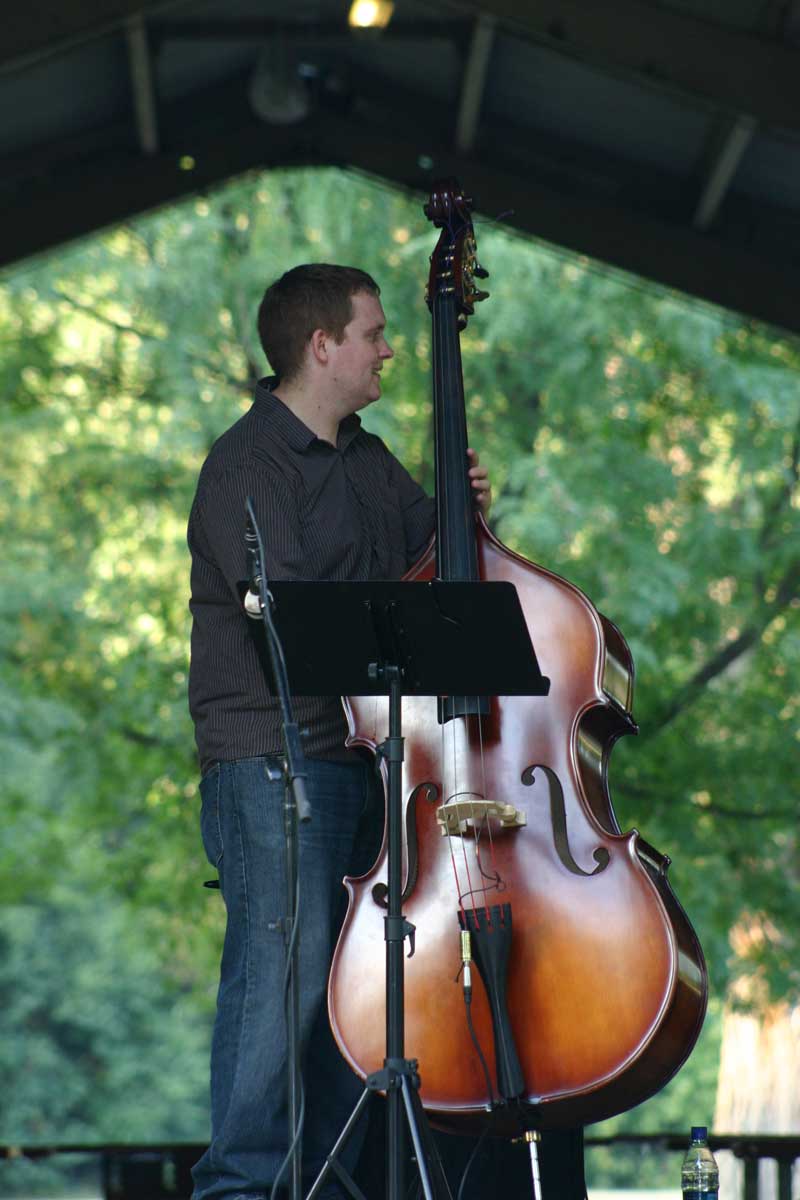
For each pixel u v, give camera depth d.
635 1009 10.87
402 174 26.19
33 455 40.22
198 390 37.25
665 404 37.41
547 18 20.53
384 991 11.33
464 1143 12.59
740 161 23.44
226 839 12.53
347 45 25.84
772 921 34.62
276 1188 10.97
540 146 25.41
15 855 42.06
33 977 70.38
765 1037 40.62
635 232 25.11
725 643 37.09
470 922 11.02
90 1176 69.75
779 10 20.28
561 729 11.76
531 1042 10.98
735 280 24.84
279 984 12.16
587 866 11.32
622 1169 60.50
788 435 35.66
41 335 40.16
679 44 20.48
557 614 12.08
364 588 10.22
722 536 34.81
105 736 36.75
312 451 13.04
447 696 11.66
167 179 25.81
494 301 34.81
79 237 25.38
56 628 37.34
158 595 37.25
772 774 34.69
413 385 36.75
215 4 24.31
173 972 57.25
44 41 19.72
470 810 11.15
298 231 37.62
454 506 12.47
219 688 12.67
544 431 37.28
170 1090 70.56
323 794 12.45
